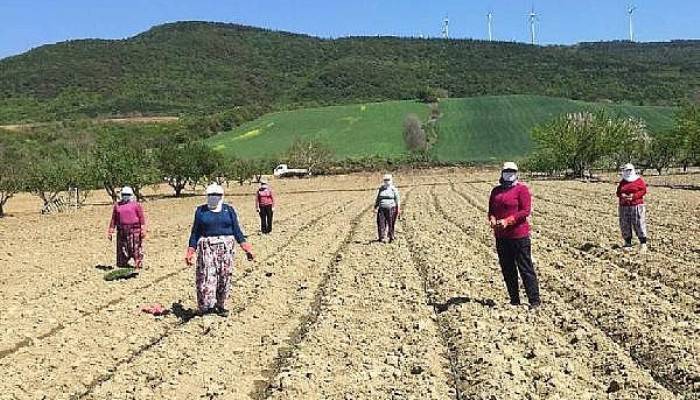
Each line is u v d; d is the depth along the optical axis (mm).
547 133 73750
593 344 10383
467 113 120438
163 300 14898
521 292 14344
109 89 164250
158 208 47188
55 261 21562
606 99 148500
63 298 15391
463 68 180250
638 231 18781
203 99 165125
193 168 62438
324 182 81062
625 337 10812
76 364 10555
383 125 116250
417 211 35531
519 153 99250
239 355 10930
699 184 48250
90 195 66750
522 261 12891
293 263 19281
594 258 17688
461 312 12695
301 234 26531
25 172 46031
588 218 27000
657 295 13539
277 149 106938
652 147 72500
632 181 18750
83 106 151750
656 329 10875
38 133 114250
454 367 9844
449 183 69000
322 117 124750
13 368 10430
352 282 16281
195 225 13398
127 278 17688
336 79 175750
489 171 88312
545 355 9875
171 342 11625
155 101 159000
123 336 12148
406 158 97625
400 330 11828
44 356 11031
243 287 16016
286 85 180375
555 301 13273
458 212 33719
